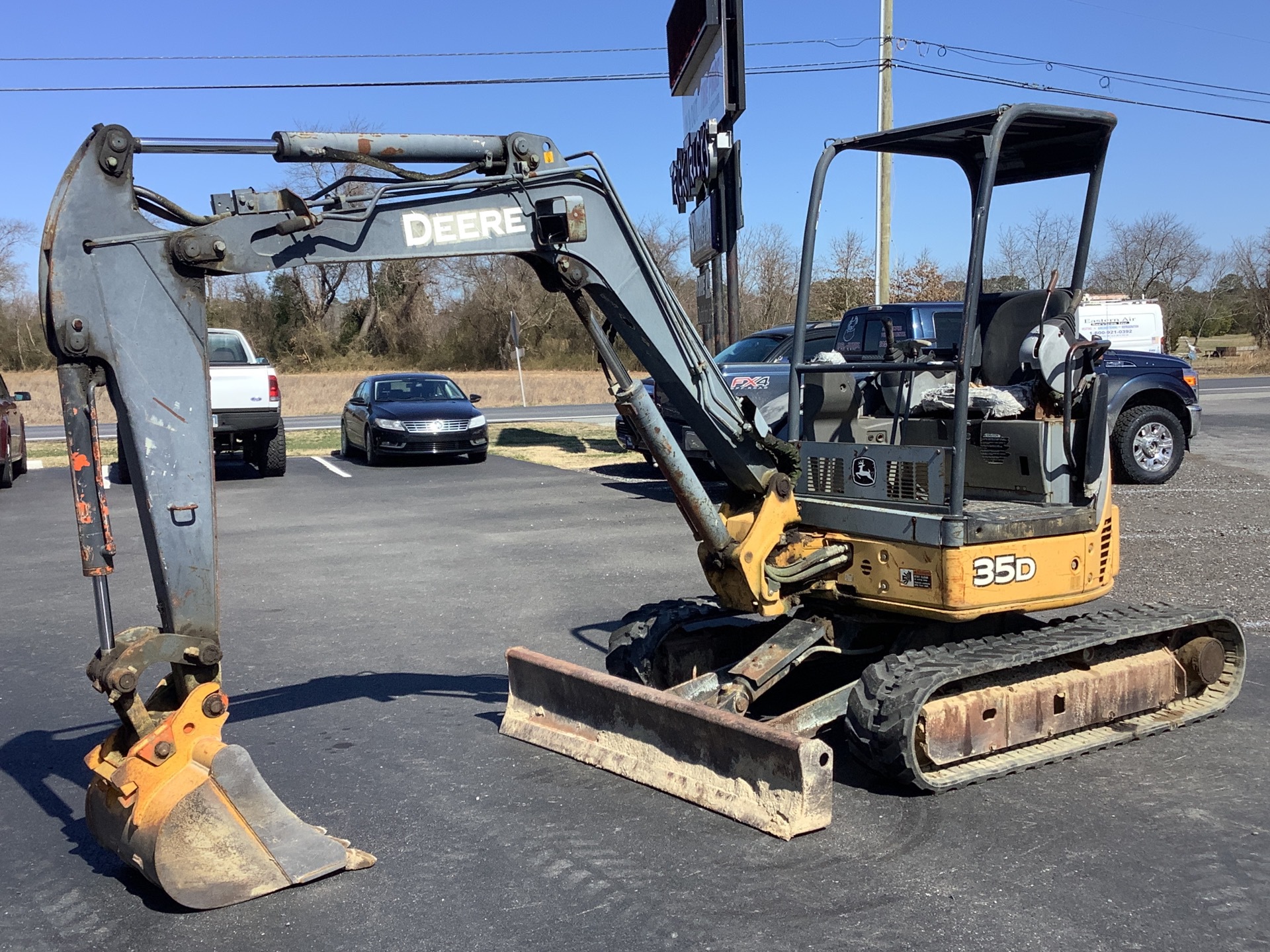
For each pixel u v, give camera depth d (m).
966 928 3.66
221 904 3.95
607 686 5.19
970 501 5.50
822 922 3.73
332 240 4.14
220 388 16.47
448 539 11.63
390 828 4.60
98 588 3.83
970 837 4.39
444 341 69.31
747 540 5.16
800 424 5.86
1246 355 49.97
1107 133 5.49
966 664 4.81
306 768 5.32
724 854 4.27
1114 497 12.93
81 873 4.31
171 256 3.83
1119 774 5.04
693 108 14.30
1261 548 9.84
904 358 6.27
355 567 10.26
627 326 4.90
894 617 5.45
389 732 5.83
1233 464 15.71
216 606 3.95
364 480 16.95
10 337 58.38
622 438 15.88
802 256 5.74
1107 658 5.56
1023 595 5.04
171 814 3.87
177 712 4.00
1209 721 5.73
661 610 5.97
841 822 4.55
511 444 21.86
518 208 4.54
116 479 17.38
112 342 3.74
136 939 3.77
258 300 68.12
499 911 3.88
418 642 7.61
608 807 4.77
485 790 5.00
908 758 4.57
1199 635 5.85
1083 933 3.62
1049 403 5.36
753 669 5.17
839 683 6.15
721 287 12.91
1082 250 5.84
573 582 9.37
